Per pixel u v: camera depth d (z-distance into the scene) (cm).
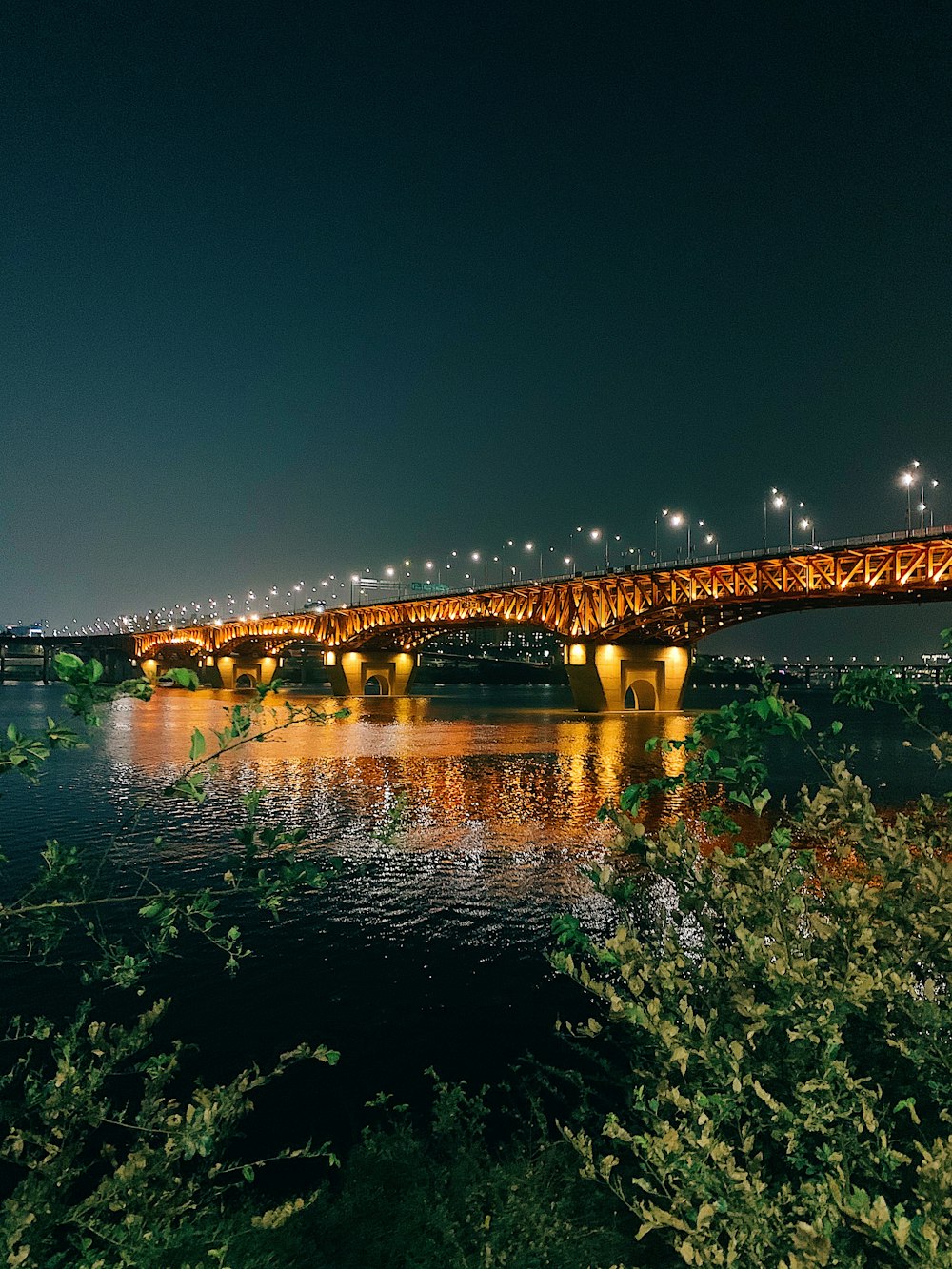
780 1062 491
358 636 15800
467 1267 577
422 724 10050
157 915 524
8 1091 1238
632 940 532
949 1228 345
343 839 3353
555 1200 673
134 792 4584
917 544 7212
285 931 2138
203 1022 1596
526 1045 1500
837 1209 361
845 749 606
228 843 3177
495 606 12738
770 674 532
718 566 9106
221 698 18225
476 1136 881
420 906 2372
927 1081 466
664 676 11869
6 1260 494
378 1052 1473
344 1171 1078
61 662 410
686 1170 421
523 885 2602
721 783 574
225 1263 559
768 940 518
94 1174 1047
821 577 8175
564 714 11662
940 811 592
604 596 10919
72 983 1759
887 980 461
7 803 4219
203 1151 593
